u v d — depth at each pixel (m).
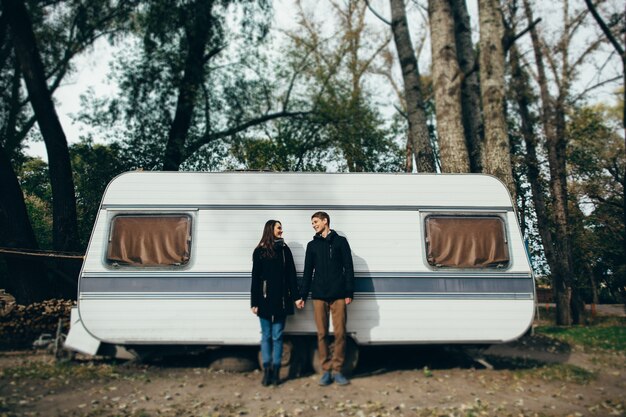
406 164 19.70
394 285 6.26
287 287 5.85
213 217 6.39
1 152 10.25
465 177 6.64
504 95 9.93
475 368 6.64
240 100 16.02
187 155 14.71
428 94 22.75
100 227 6.30
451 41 10.34
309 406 4.92
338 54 18.42
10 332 7.77
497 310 6.27
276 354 5.72
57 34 17.00
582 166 19.16
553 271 16.66
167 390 5.46
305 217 6.44
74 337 6.26
